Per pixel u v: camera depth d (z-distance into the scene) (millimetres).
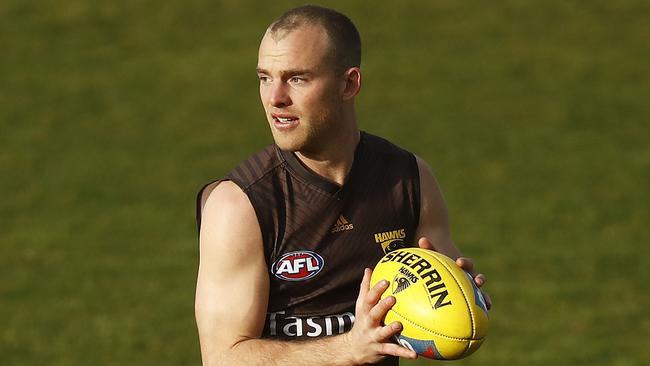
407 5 97438
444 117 78188
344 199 19438
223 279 18844
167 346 46188
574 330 48000
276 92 18344
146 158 71250
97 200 64750
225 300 18750
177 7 96500
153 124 76938
